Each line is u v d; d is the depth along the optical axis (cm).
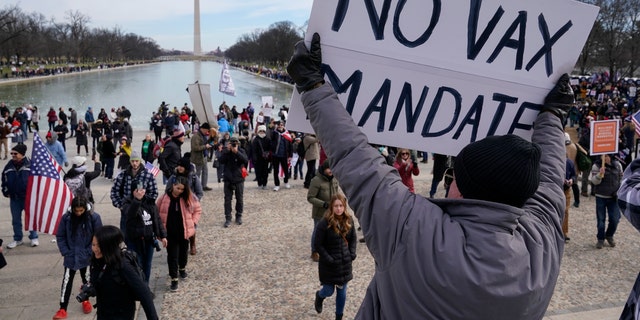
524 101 193
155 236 699
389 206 136
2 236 1000
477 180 135
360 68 181
